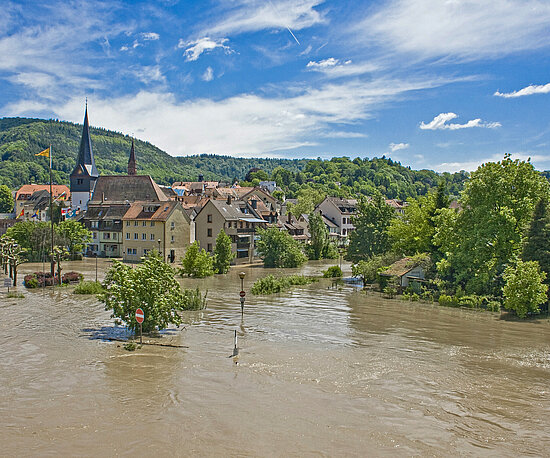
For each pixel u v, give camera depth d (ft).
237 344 82.99
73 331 89.81
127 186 347.77
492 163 142.10
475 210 140.97
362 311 122.42
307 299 141.59
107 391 58.18
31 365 67.92
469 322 110.11
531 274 115.96
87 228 284.00
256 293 150.10
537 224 128.36
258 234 264.72
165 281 89.56
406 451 45.03
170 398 56.29
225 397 57.06
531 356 80.28
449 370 70.95
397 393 60.34
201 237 262.67
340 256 309.42
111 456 42.73
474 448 46.06
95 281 161.17
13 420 49.70
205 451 43.98
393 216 208.33
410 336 94.07
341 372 68.23
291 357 75.61
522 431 50.16
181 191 522.06
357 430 49.14
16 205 478.18
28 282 150.20
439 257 161.07
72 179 370.53
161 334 88.69
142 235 253.24
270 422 50.39
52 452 43.24
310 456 43.57
